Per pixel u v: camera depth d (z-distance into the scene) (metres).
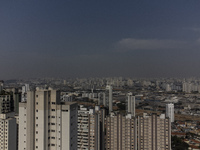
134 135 131.75
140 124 134.38
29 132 77.06
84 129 131.00
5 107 194.12
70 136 78.06
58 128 77.69
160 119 129.75
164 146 129.12
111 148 137.25
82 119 131.00
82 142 131.50
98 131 131.25
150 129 132.00
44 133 76.25
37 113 76.62
